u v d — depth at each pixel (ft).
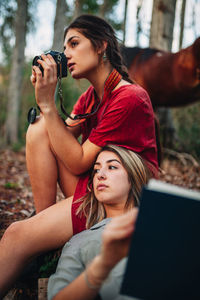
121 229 3.13
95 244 4.34
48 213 5.36
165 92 14.02
